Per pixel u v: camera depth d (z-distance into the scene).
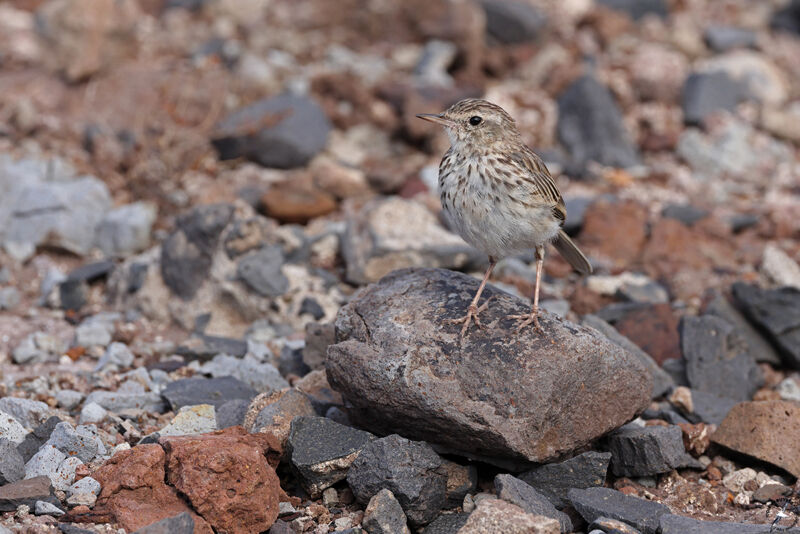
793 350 12.05
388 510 8.08
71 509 7.97
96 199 14.77
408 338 8.80
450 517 8.41
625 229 15.33
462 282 9.53
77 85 17.89
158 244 14.61
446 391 8.42
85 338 12.01
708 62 20.97
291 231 13.86
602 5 23.08
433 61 19.95
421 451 8.44
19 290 13.54
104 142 16.27
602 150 18.19
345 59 20.16
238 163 16.70
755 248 15.23
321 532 8.24
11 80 17.91
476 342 8.70
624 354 8.99
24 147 16.39
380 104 18.47
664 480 9.38
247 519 7.98
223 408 9.85
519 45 21.31
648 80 19.56
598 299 13.48
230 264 12.75
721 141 18.33
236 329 12.68
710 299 13.74
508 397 8.42
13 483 8.09
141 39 19.84
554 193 9.40
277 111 17.23
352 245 13.98
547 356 8.55
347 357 8.71
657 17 23.20
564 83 19.59
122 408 10.22
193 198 15.57
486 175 8.95
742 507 9.05
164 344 11.98
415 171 16.89
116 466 8.35
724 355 11.63
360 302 9.44
